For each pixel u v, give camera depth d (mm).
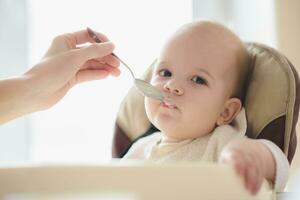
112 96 1613
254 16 1439
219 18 1503
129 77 1587
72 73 889
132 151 951
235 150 537
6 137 1645
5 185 470
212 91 861
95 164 454
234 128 879
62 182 456
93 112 1628
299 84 845
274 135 817
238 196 456
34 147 1657
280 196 646
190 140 871
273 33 1379
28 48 1660
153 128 998
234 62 892
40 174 460
